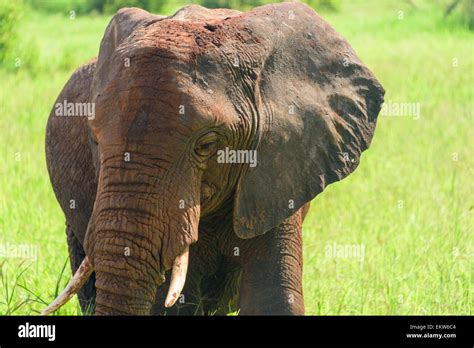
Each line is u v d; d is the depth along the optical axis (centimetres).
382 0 5678
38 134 2102
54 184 1293
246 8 5069
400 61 3238
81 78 1279
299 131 1014
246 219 993
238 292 1148
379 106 1089
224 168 954
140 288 881
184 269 888
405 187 1802
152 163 888
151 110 892
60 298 953
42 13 5344
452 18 4494
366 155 2020
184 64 909
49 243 1464
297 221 1070
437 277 1359
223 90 930
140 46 913
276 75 1002
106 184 892
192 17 995
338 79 1061
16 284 1202
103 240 885
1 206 1622
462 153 2047
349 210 1675
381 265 1395
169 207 890
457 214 1570
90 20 5019
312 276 1371
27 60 3247
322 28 1059
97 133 910
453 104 2541
